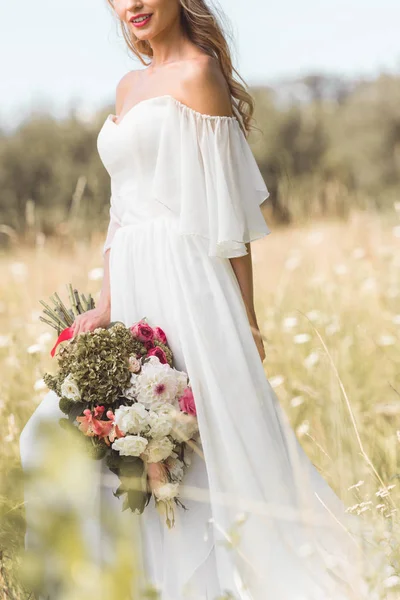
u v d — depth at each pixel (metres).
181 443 2.62
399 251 6.73
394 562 2.47
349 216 8.48
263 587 2.47
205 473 2.66
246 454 2.54
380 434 3.65
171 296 2.68
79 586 0.48
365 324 5.42
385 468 3.41
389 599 2.29
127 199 2.83
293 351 4.82
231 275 2.75
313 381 4.29
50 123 22.83
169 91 2.74
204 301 2.64
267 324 5.27
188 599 2.52
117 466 2.44
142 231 2.76
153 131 2.71
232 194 2.68
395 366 4.50
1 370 4.77
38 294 6.36
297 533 2.61
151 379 2.50
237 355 2.62
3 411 4.04
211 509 2.61
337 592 2.45
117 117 2.98
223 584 2.48
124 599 0.50
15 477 0.53
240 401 2.59
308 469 2.81
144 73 2.98
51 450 0.51
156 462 2.50
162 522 2.58
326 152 22.25
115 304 2.83
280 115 22.48
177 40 2.88
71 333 3.00
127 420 2.40
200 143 2.69
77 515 0.50
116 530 0.56
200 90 2.69
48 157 22.06
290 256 7.43
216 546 2.51
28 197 21.56
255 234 2.78
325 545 2.66
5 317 6.42
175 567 2.56
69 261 7.79
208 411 2.57
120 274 2.80
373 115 22.77
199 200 2.66
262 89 23.73
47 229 16.52
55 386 2.57
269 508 2.47
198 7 2.87
